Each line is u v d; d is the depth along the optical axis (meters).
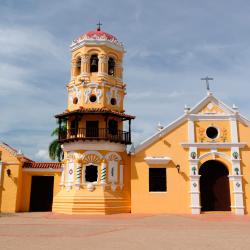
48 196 29.25
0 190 27.50
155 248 10.88
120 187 26.42
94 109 26.45
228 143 26.42
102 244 11.63
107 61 28.77
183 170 26.31
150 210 25.66
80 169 25.61
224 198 26.55
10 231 15.20
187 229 16.12
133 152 26.81
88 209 24.34
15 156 28.33
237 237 13.45
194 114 27.25
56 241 12.27
